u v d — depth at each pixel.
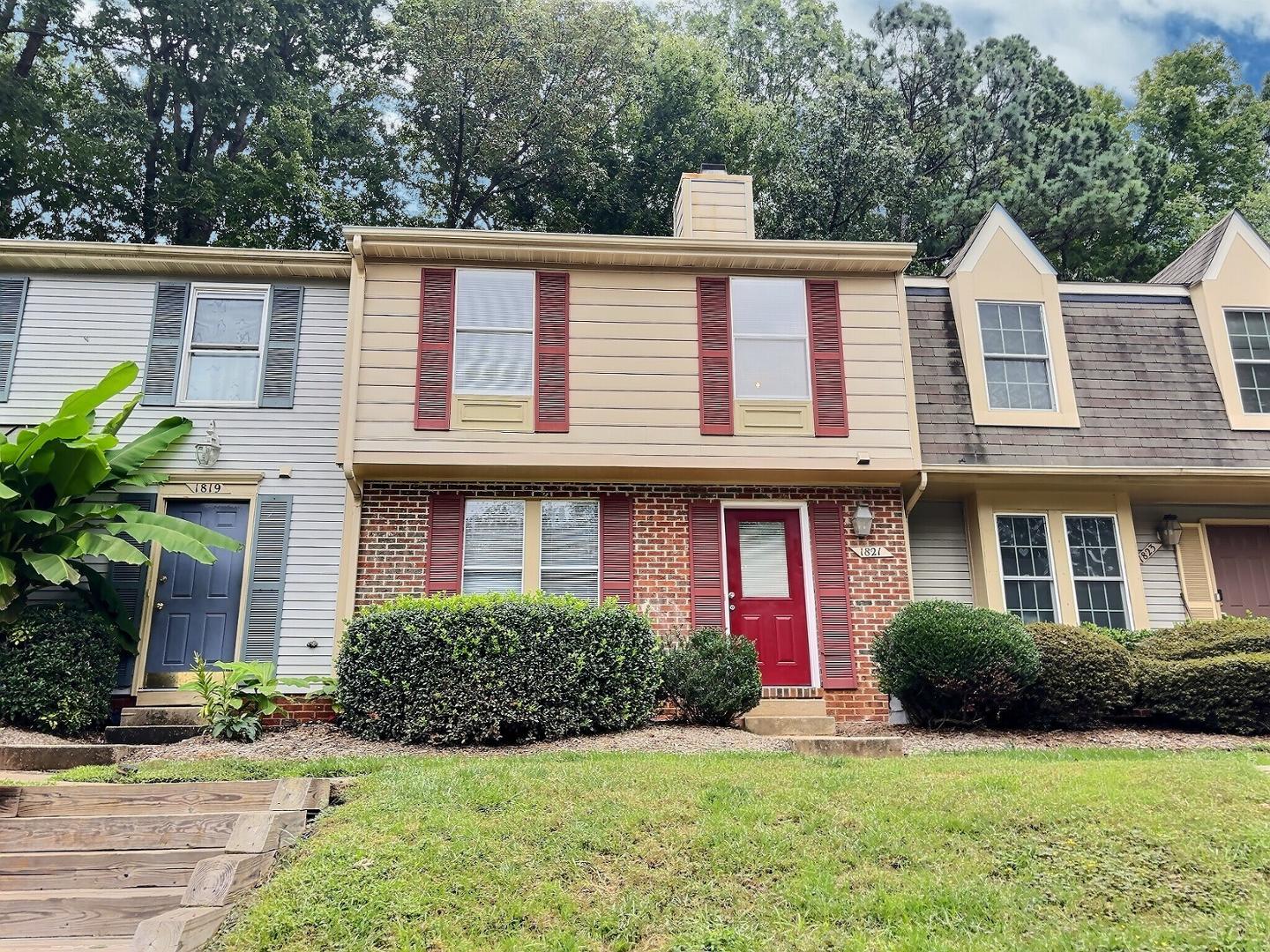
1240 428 11.76
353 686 8.65
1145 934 4.28
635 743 8.07
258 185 20.95
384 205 23.88
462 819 5.60
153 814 5.89
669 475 10.86
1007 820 5.52
